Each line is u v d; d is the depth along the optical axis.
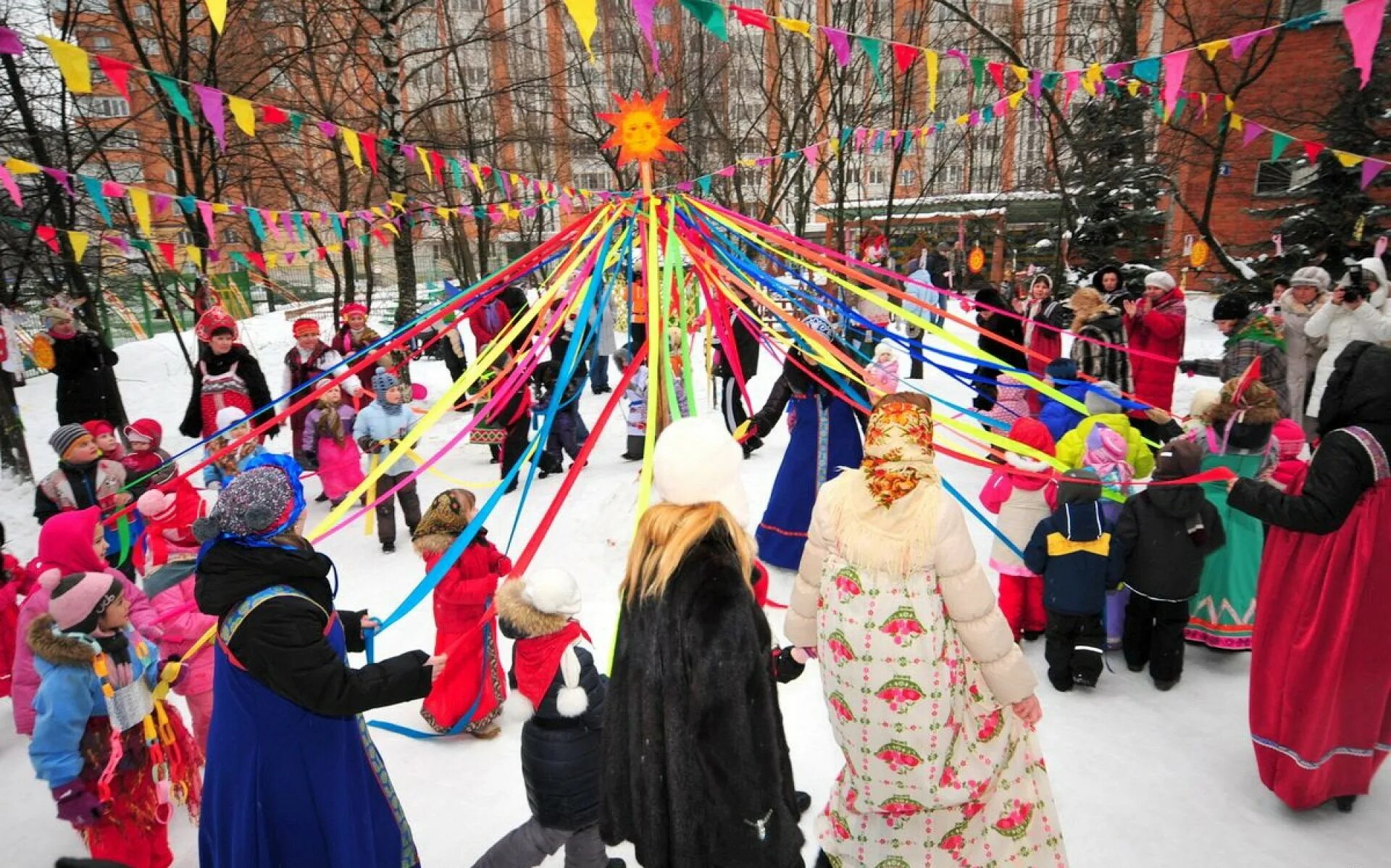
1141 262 14.38
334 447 6.23
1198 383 9.52
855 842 2.28
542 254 3.60
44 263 8.88
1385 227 12.47
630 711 1.78
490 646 3.45
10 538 6.38
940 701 2.05
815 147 6.05
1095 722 3.38
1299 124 12.24
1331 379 2.55
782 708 3.54
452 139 13.35
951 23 16.31
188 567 3.26
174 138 8.62
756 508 6.00
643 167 3.33
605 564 5.13
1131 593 3.68
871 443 2.12
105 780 2.48
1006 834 2.14
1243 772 3.04
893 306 3.37
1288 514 2.51
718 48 16.61
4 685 3.82
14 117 8.91
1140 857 2.63
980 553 5.09
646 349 2.82
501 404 3.02
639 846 1.77
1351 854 2.62
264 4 10.55
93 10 9.24
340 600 4.89
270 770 2.00
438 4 13.03
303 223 5.40
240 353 6.86
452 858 2.77
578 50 15.84
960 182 21.30
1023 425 4.10
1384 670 2.60
